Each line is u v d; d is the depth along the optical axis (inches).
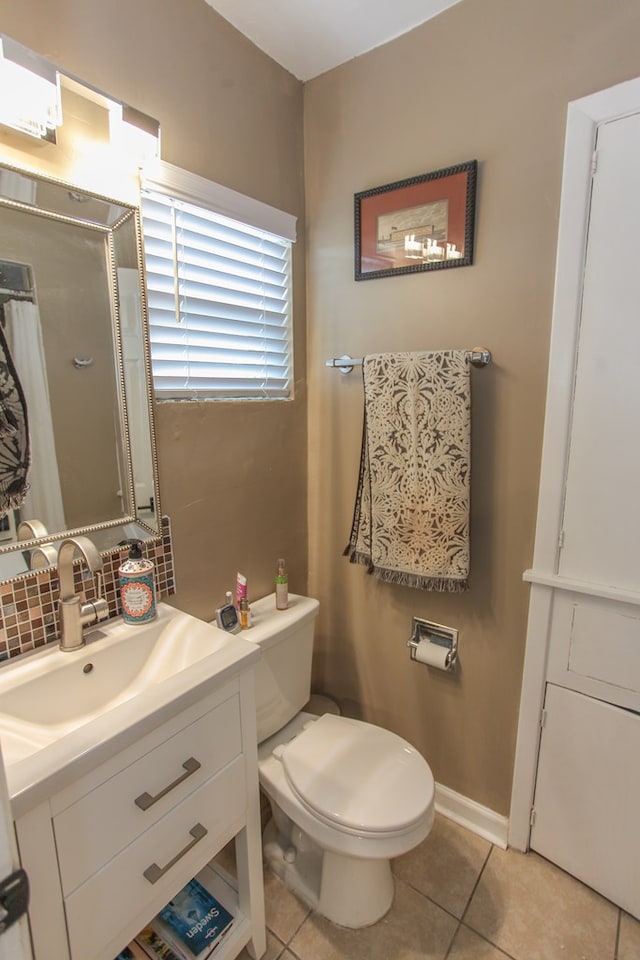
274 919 52.2
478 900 53.6
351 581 69.1
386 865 52.4
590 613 50.1
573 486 49.3
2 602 39.4
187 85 48.2
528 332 50.2
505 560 55.3
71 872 30.5
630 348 44.6
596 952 48.3
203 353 54.0
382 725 69.5
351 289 62.0
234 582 60.7
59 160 39.2
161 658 45.3
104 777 31.6
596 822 53.0
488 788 61.1
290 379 66.0
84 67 40.0
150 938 44.6
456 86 50.8
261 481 62.9
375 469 57.7
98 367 44.0
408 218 55.6
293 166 62.0
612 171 43.4
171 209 48.4
